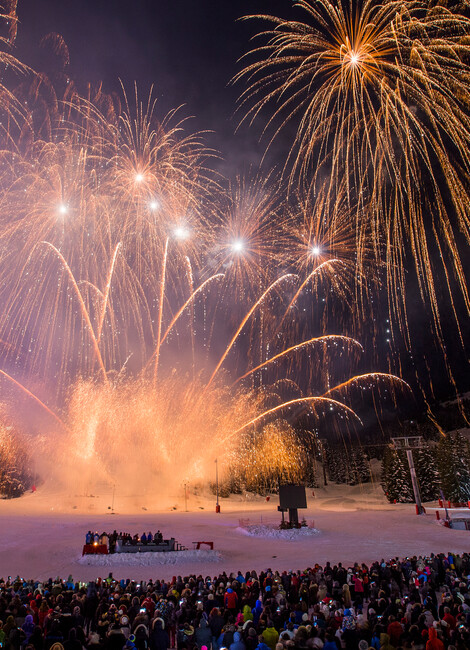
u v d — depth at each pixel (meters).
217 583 17.88
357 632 11.18
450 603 13.82
